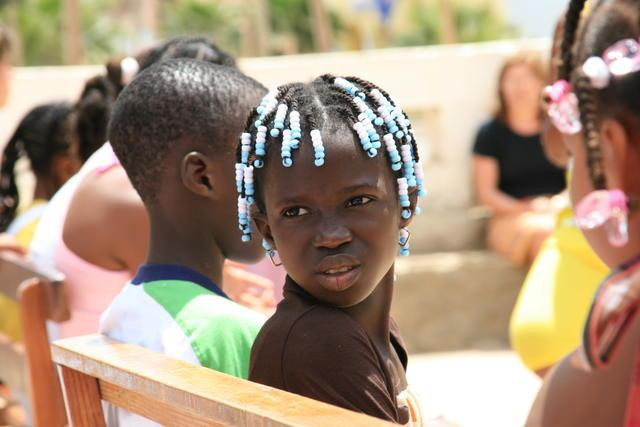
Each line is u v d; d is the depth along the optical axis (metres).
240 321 2.36
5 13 30.38
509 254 7.23
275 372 1.97
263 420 1.60
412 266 7.31
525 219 7.16
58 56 31.23
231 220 2.55
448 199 7.78
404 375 2.23
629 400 1.45
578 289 3.89
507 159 7.29
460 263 7.32
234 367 2.31
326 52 11.50
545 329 3.89
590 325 1.44
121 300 2.50
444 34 10.20
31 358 3.23
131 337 2.41
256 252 2.60
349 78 2.15
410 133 2.13
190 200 2.52
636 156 1.43
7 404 4.46
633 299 1.41
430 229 7.66
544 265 4.05
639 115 1.40
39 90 7.23
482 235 7.67
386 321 2.16
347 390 1.92
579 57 1.52
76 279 3.20
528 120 7.23
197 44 3.44
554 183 7.32
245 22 25.84
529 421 1.60
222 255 2.59
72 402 2.31
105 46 32.50
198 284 2.50
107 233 3.12
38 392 3.23
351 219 1.96
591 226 1.44
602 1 1.52
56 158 4.52
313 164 1.95
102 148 3.35
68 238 3.20
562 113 1.55
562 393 1.54
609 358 1.44
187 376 1.91
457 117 7.75
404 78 7.70
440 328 7.31
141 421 2.28
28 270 3.29
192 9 32.25
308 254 1.97
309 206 1.96
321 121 1.97
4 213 4.91
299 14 34.66
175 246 2.53
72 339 2.37
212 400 1.73
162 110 2.51
